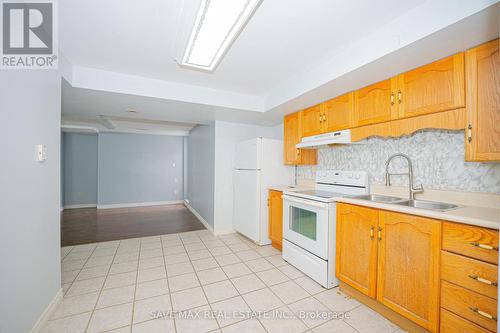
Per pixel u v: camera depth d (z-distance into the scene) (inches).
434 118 62.3
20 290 49.8
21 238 50.4
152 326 61.6
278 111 120.2
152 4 53.1
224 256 110.0
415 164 76.8
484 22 46.1
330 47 71.9
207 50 68.6
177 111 124.3
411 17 54.5
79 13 55.7
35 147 56.4
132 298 74.5
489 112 51.8
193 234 147.9
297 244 94.7
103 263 101.8
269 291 78.7
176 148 270.2
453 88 57.9
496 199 58.7
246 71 90.7
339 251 78.2
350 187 96.3
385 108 74.8
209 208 158.6
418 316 55.1
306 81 89.2
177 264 100.8
